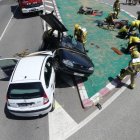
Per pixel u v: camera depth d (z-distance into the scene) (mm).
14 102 10258
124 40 18547
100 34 19719
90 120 10773
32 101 10188
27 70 10898
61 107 11617
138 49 16031
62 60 12531
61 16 24438
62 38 14266
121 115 11016
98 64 15039
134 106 11570
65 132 10188
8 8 31078
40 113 10492
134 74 12344
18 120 11039
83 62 12828
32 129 10453
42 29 21859
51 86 11242
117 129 10234
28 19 25422
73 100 12070
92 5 28797
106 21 21484
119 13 25562
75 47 14039
